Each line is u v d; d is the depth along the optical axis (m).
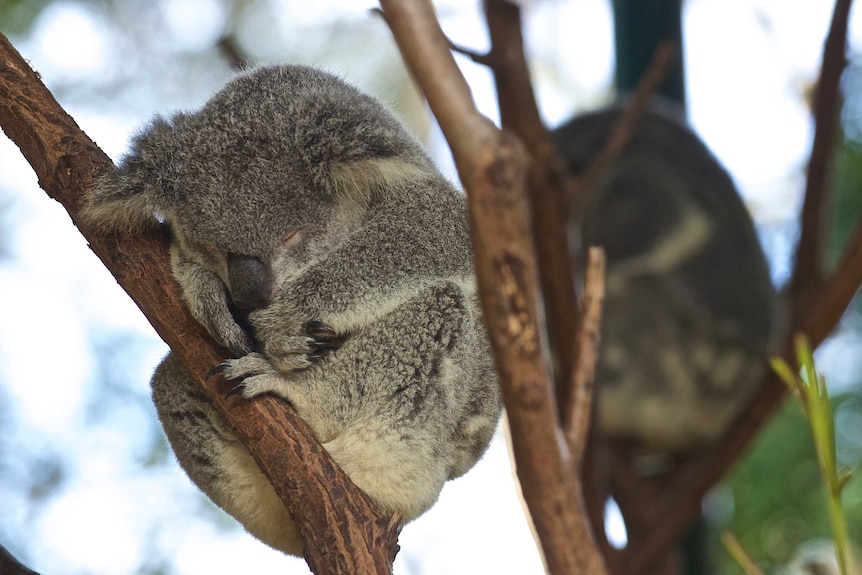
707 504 9.24
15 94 5.41
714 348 9.89
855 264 7.31
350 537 4.45
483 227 2.66
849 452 8.69
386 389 5.25
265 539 5.74
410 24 2.54
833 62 7.93
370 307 5.21
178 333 5.00
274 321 5.18
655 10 9.42
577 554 3.26
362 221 5.73
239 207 5.27
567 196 6.92
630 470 9.06
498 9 6.82
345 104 5.78
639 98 6.91
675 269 10.16
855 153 10.27
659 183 10.63
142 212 5.22
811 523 8.65
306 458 4.56
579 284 10.02
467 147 2.55
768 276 10.82
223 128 5.56
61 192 5.31
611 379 9.73
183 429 5.56
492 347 2.97
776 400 7.54
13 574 4.85
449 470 5.64
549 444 3.09
